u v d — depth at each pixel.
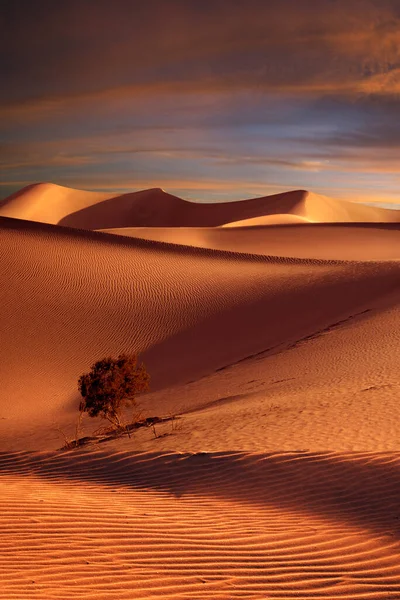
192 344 25.17
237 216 133.12
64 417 17.77
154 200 139.25
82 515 5.76
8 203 135.50
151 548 4.95
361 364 17.50
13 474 8.52
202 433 10.40
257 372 19.50
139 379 13.66
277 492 6.90
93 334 26.03
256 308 28.80
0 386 21.31
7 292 29.33
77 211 136.88
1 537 4.97
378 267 35.56
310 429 9.99
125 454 9.03
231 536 5.37
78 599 3.83
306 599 4.15
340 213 143.75
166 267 34.69
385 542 5.29
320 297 29.92
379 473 7.19
